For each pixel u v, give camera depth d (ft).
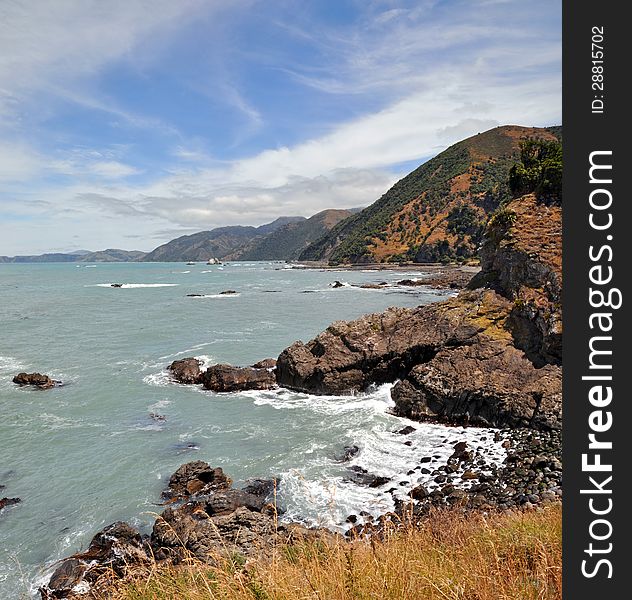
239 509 41.22
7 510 47.42
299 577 16.74
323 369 82.64
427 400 69.62
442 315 83.76
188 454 59.41
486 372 68.49
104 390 86.79
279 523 41.52
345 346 85.15
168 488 51.01
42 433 66.59
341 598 14.55
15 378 91.04
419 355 80.28
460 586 15.06
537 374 65.36
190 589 17.80
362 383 81.82
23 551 41.16
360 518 43.01
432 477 50.34
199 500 47.55
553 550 18.22
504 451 54.70
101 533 42.19
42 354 115.75
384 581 15.05
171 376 95.09
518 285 81.92
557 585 15.74
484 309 83.15
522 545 20.62
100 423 70.44
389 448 59.00
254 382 87.35
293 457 57.31
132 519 45.62
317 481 51.03
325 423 68.39
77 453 60.08
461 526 28.89
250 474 53.52
